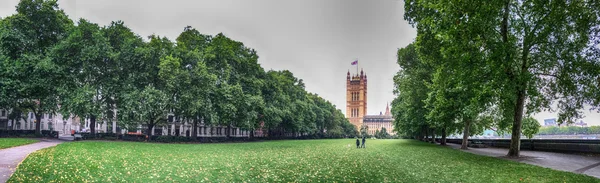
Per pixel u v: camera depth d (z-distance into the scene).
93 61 46.91
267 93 73.25
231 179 15.13
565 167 20.69
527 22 24.86
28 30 45.03
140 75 48.84
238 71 64.44
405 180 15.55
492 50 22.25
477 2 20.70
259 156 28.16
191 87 49.69
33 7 45.38
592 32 22.17
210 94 53.75
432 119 43.00
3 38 42.50
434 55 29.45
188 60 52.25
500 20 24.64
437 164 22.47
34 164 17.94
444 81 28.20
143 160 22.06
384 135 189.12
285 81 85.94
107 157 22.89
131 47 47.91
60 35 48.19
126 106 45.47
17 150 26.95
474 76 23.75
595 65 22.19
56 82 45.84
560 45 23.31
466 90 26.77
